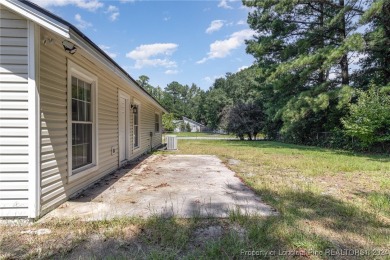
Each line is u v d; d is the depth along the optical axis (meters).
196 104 64.25
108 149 6.25
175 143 13.64
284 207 3.63
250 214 3.29
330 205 3.83
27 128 3.15
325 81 14.24
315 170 6.92
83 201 3.94
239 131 24.14
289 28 15.60
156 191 4.55
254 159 9.40
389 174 6.44
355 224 3.08
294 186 5.04
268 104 19.67
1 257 2.27
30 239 2.63
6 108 3.13
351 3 12.09
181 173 6.36
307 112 13.71
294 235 2.69
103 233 2.76
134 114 9.39
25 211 3.13
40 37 3.26
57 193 3.69
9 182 3.13
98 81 5.50
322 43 14.27
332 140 14.51
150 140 12.95
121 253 2.35
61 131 3.85
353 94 11.93
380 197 4.16
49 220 3.12
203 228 2.89
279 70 14.42
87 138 5.14
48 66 3.48
